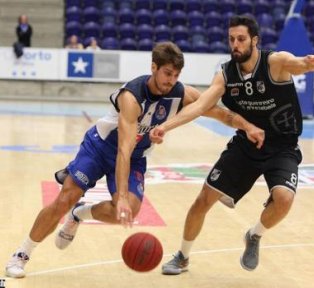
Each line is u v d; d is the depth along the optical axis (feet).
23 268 27.71
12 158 60.80
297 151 27.48
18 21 129.39
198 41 129.18
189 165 59.41
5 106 111.34
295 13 94.17
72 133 80.18
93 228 36.22
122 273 28.66
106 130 26.61
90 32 130.41
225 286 27.45
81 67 122.62
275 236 36.17
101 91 124.36
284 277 28.86
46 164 57.93
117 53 122.72
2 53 121.90
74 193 26.58
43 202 42.80
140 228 36.76
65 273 28.37
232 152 27.76
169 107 26.02
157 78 24.54
